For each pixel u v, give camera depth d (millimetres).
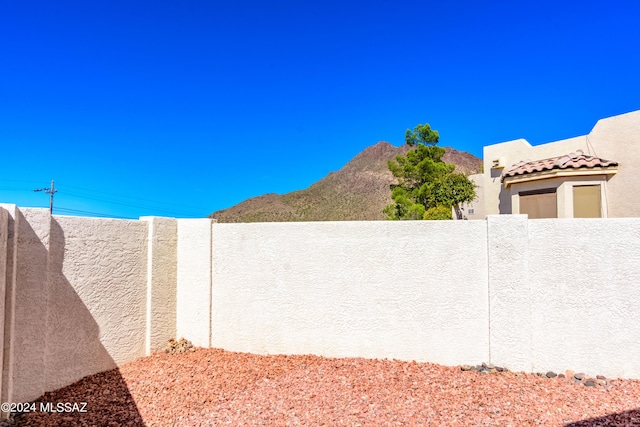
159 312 8062
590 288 6730
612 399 5855
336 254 7754
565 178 12516
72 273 6535
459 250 7277
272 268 8008
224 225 8297
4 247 5148
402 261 7484
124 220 7523
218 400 5883
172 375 6824
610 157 13195
